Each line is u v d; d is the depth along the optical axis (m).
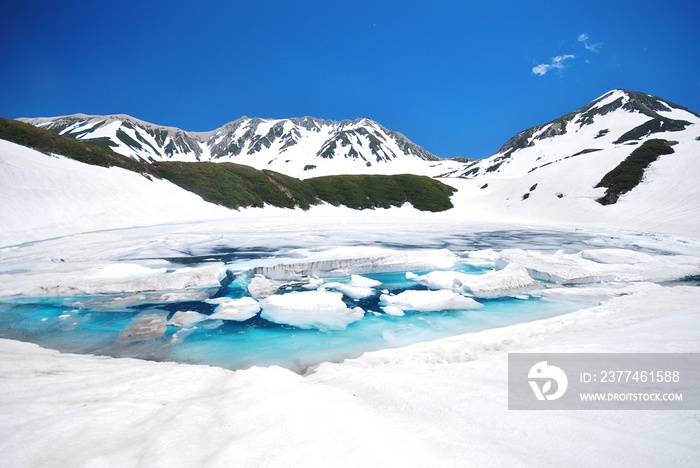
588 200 48.22
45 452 3.21
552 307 13.06
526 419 3.69
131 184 41.00
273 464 2.85
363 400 4.81
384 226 40.75
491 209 62.03
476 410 4.01
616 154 55.38
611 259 19.59
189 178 52.97
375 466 2.76
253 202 55.06
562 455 2.96
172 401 4.95
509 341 8.74
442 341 9.30
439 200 68.94
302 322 11.64
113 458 3.04
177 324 11.27
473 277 15.98
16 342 9.56
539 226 42.12
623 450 2.99
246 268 17.94
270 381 5.60
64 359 8.14
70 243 24.08
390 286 16.77
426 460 2.86
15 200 26.67
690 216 35.19
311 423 3.53
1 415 3.85
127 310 12.68
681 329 7.18
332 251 21.22
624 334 7.48
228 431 3.59
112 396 5.04
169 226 35.22
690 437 3.17
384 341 10.17
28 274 15.96
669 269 17.56
